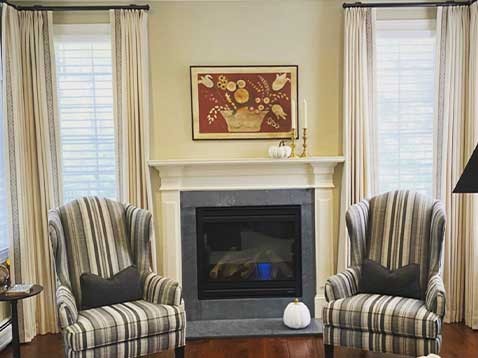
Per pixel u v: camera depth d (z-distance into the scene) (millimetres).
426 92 4207
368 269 3383
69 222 3398
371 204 3701
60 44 4102
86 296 3176
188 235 4145
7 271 3283
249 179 4121
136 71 3980
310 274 4191
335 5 4129
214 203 4125
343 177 4109
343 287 3266
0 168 3863
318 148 4219
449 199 4020
